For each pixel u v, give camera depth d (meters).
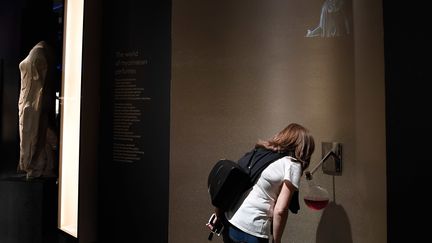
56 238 3.95
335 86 2.89
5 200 3.94
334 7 2.89
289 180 2.32
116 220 3.76
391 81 2.67
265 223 2.38
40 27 4.81
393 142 2.66
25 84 4.05
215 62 3.32
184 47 3.44
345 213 2.85
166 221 3.55
